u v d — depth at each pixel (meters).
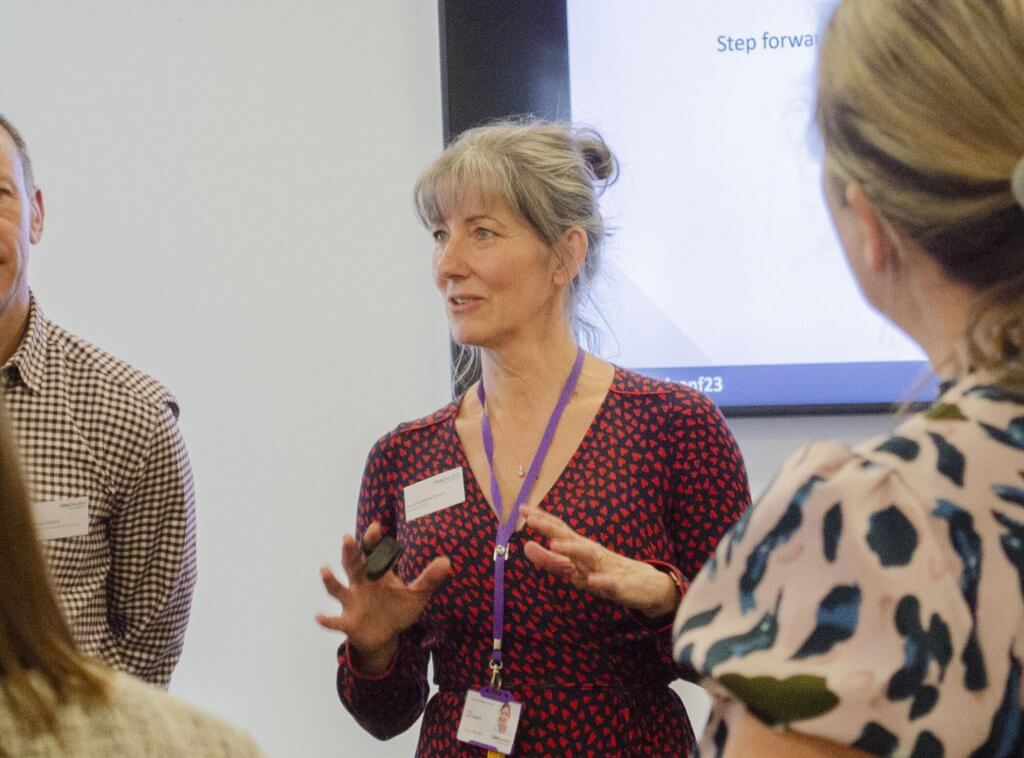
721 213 3.59
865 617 0.89
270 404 3.89
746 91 3.57
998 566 0.89
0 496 1.17
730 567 0.97
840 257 3.55
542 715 2.29
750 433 3.67
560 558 2.11
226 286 3.91
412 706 2.53
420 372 3.84
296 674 3.88
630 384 2.50
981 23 0.92
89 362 2.63
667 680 2.41
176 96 3.92
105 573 2.63
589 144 2.61
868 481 0.93
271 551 3.89
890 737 0.87
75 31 3.95
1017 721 0.88
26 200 2.60
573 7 3.61
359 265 3.86
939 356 0.99
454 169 2.47
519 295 2.44
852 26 0.99
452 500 2.45
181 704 1.25
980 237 0.92
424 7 3.83
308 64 3.88
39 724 1.12
